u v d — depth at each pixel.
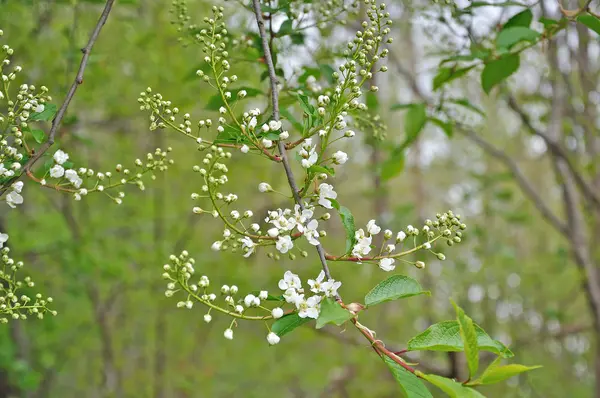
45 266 8.38
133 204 8.45
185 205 8.98
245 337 10.38
